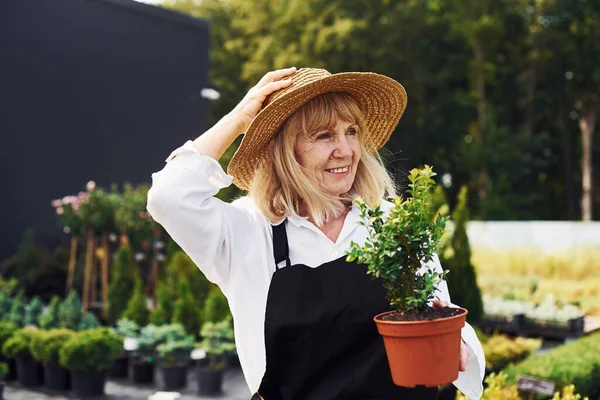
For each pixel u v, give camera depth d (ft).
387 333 5.61
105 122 49.49
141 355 24.50
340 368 6.57
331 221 7.13
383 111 7.60
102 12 49.16
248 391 23.36
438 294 6.98
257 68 95.04
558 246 42.47
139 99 51.44
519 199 98.94
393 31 96.12
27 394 23.15
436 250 5.93
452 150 103.76
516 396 13.33
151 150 52.26
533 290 35.99
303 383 6.63
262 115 6.72
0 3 44.37
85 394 22.52
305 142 6.91
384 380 6.44
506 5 102.06
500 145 96.27
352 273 6.63
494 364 20.52
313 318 6.52
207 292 29.66
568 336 29.27
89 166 48.88
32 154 46.26
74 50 47.85
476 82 104.68
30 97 45.91
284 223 7.01
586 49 102.89
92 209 33.40
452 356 5.56
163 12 52.24
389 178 7.48
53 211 47.47
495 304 31.35
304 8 96.58
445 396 13.96
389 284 5.91
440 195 24.04
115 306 29.99
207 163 6.56
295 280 6.66
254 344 6.73
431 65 104.47
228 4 113.29
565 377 15.78
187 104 54.34
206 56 55.67
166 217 6.36
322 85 6.75
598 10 102.37
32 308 27.37
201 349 23.53
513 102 112.16
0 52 44.47
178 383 23.62
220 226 6.65
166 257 34.37
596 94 104.73
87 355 22.09
